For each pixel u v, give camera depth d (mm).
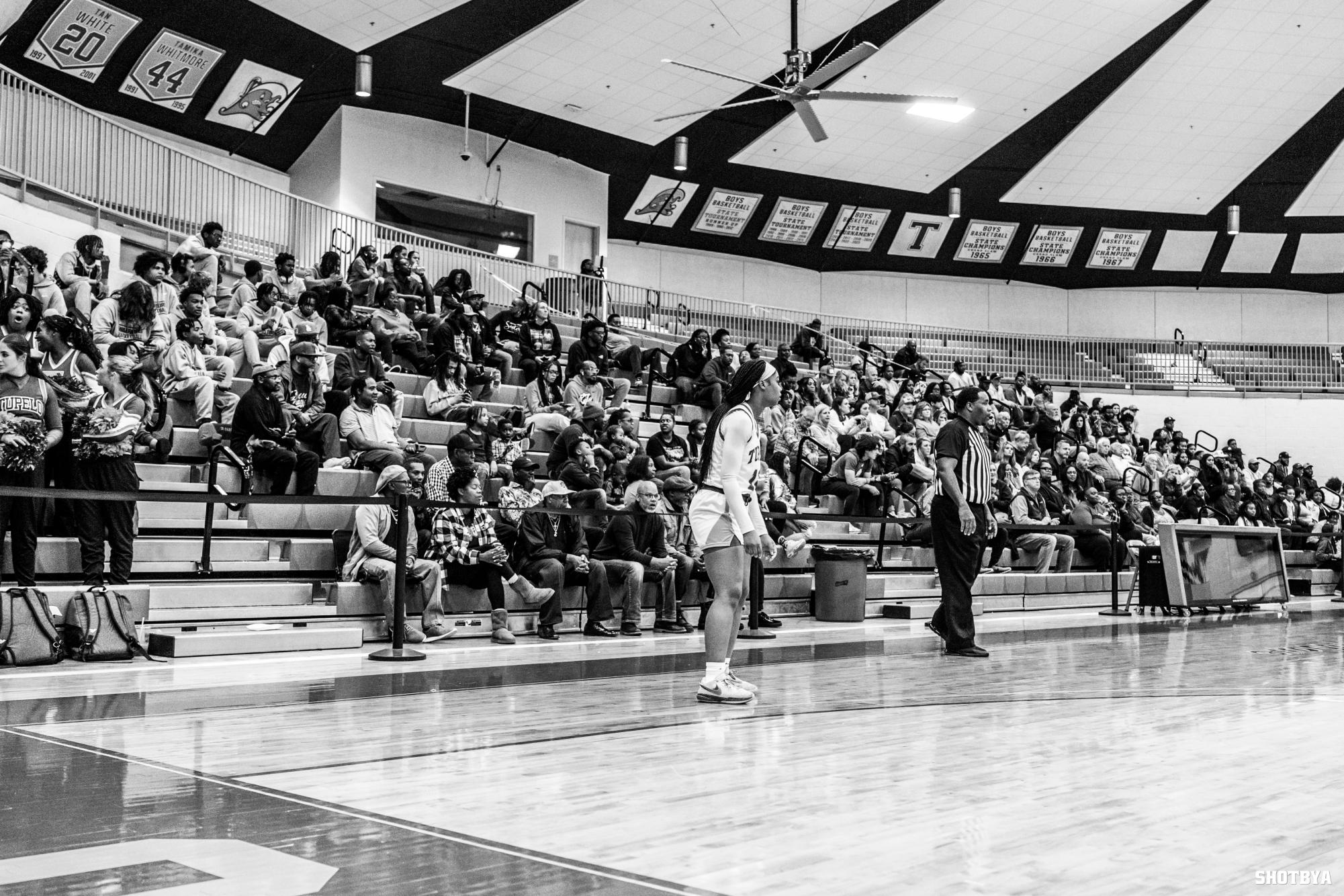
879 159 26344
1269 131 26484
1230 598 12195
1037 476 14383
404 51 20078
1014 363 28266
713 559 5422
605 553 9164
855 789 3504
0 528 6586
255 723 4543
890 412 18359
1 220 11516
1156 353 28688
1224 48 24047
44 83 18078
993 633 9547
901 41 22547
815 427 15047
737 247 28781
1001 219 29312
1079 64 23969
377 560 8023
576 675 6266
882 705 5297
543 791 3439
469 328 13883
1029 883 2580
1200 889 2555
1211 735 4539
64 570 7430
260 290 12062
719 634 5352
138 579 7645
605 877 2580
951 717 4957
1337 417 27250
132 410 7875
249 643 7031
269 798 3281
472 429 10234
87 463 6859
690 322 24312
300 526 9148
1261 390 27656
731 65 21984
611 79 21969
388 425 10219
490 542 8148
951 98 13852
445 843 2842
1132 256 30703
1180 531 11852
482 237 23734
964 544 7641
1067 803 3363
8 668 6047
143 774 3561
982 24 22484
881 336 28094
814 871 2652
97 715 4641
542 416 12258
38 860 2629
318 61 19922
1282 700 5574
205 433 9625
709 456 5504
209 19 18078
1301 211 29094
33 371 6695
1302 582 16969
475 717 4781
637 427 12852
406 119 22438
